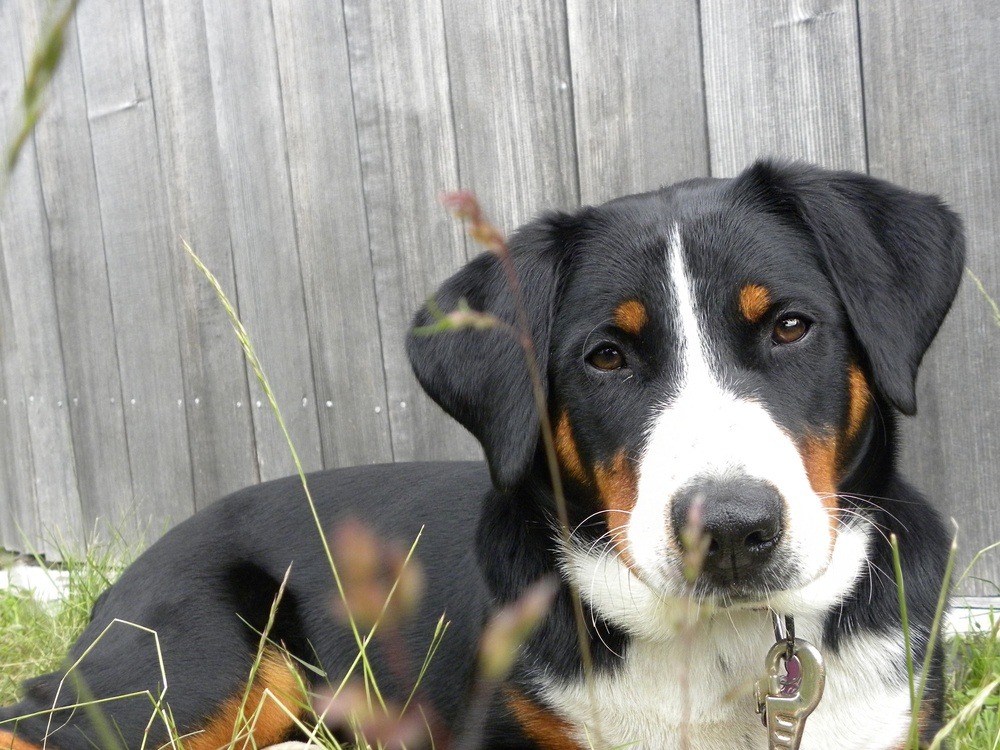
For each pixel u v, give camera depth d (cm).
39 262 154
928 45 104
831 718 80
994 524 105
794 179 82
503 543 85
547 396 82
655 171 115
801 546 72
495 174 122
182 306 142
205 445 143
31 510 163
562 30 117
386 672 92
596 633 81
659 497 72
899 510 83
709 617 80
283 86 131
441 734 88
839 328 79
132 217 144
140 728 90
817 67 108
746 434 73
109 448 152
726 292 79
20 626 116
